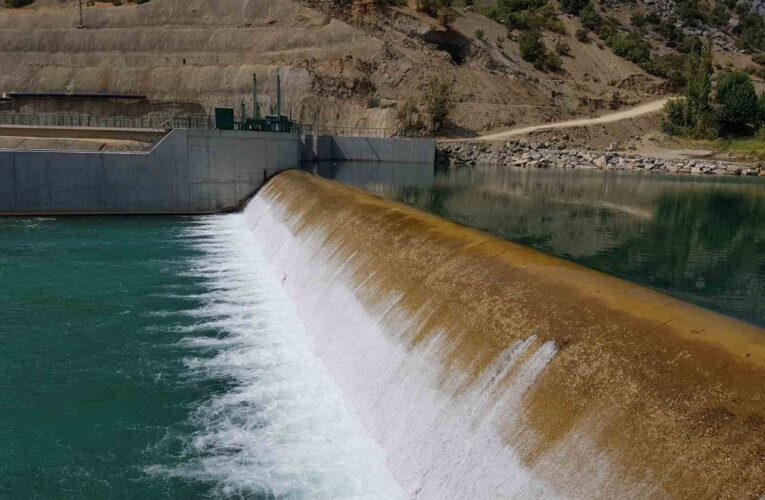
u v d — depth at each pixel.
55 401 14.13
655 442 7.11
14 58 89.19
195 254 26.50
